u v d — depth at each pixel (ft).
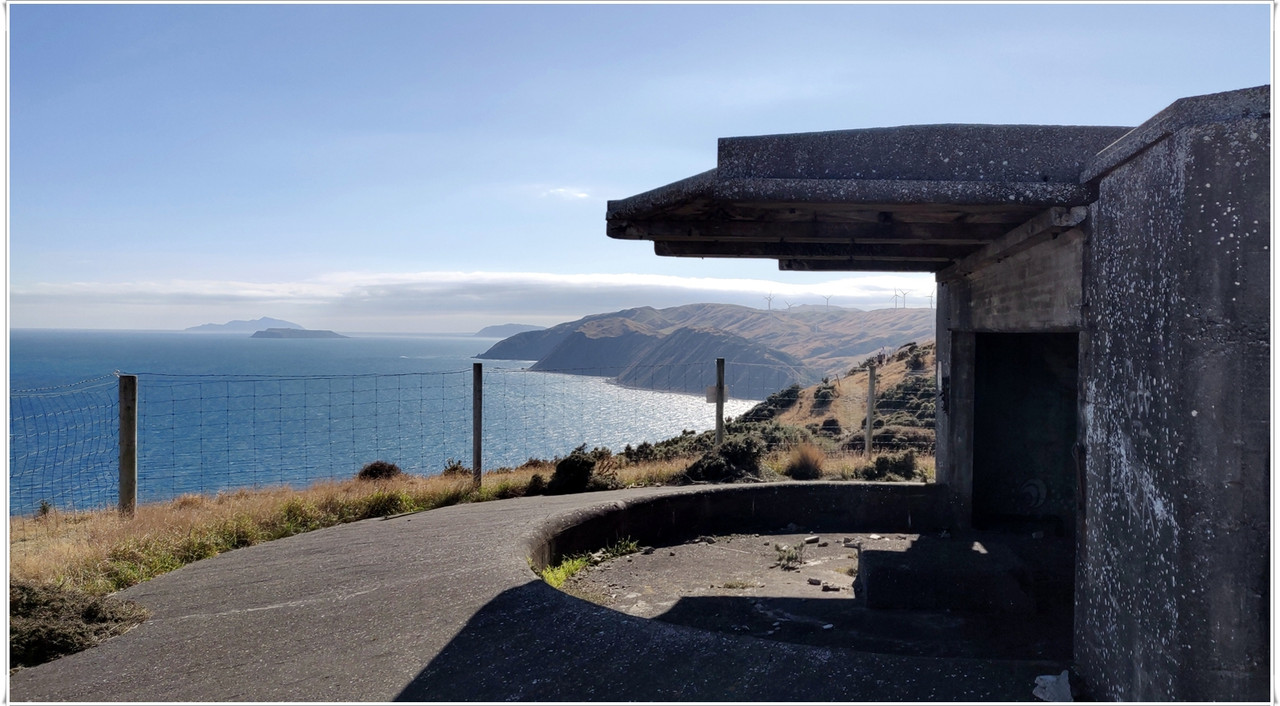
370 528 22.86
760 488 26.30
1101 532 11.10
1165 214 8.92
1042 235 13.25
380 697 11.35
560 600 14.70
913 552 19.54
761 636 16.30
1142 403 9.66
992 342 26.22
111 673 12.46
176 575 18.04
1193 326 8.37
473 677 11.86
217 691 11.72
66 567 17.75
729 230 14.73
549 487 29.25
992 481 26.32
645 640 12.67
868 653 11.80
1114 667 10.52
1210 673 8.30
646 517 24.45
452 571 17.01
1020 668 11.38
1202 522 8.34
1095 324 11.43
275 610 15.28
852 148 12.24
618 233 14.87
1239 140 8.10
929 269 23.27
